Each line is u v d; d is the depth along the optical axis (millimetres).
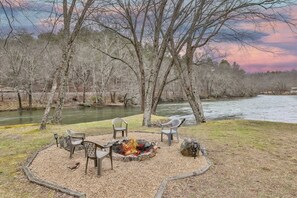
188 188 6586
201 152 9641
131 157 8617
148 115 17016
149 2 19000
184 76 20609
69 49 17531
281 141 11977
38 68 47844
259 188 6695
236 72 95312
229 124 17344
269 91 120688
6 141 12820
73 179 7141
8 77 45438
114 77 57406
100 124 17938
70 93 54312
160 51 17078
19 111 38531
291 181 7184
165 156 9133
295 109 41156
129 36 23453
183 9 17531
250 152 9977
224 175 7547
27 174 7613
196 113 19500
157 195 6098
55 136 10695
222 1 18078
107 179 7094
